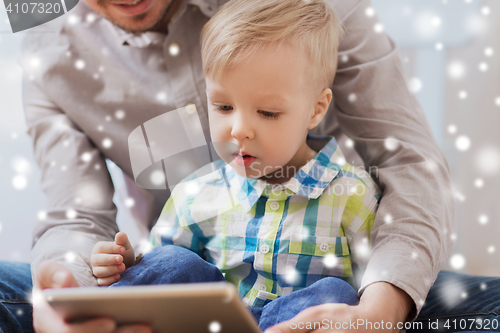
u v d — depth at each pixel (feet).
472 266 5.42
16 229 5.22
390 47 3.29
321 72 2.72
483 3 5.28
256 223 2.76
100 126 3.60
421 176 2.68
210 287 1.38
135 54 3.57
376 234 2.50
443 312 2.55
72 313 1.62
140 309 1.52
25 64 3.69
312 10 2.76
